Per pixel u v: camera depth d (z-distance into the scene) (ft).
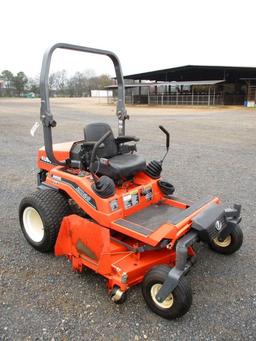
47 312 8.73
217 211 9.88
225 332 8.16
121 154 12.34
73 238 9.85
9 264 10.84
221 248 11.37
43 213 10.82
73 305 8.99
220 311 8.86
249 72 119.03
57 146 12.60
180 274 8.05
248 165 23.22
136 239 9.51
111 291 8.90
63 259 11.18
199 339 7.95
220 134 38.96
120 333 8.09
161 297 8.11
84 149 11.21
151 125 48.62
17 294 9.41
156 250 9.83
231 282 10.04
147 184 11.30
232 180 19.52
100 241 9.07
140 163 11.29
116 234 10.37
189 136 37.11
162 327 8.30
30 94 229.86
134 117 64.54
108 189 9.84
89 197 10.11
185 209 10.56
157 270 8.44
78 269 9.98
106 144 11.78
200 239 9.55
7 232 13.00
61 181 11.13
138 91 133.59
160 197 11.72
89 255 9.52
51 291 9.54
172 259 9.77
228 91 117.60
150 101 129.18
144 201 11.11
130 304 9.08
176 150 28.50
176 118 62.28
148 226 9.82
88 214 10.29
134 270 8.90
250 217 14.28
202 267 10.76
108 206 9.80
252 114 73.41
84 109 88.28
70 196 10.91
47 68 10.19
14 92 243.81
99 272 9.17
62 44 10.47
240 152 27.84
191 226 9.20
